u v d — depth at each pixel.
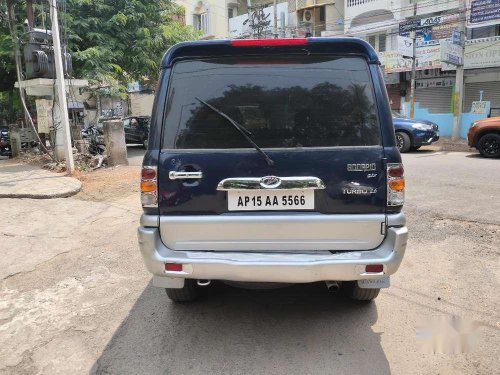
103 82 13.82
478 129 12.62
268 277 2.94
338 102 3.03
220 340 3.31
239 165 3.00
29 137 14.25
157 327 3.53
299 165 2.98
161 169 3.04
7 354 3.21
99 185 9.20
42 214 7.08
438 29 20.11
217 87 3.07
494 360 3.01
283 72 3.05
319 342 3.25
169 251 3.06
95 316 3.76
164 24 16.30
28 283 4.50
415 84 22.14
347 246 3.01
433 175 9.45
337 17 25.62
